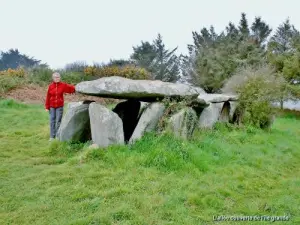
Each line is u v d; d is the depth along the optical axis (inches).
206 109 394.0
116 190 202.8
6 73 754.2
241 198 209.0
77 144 303.0
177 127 300.8
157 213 177.9
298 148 378.6
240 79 483.5
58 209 179.3
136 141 286.7
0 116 458.6
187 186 217.0
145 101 331.3
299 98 915.4
